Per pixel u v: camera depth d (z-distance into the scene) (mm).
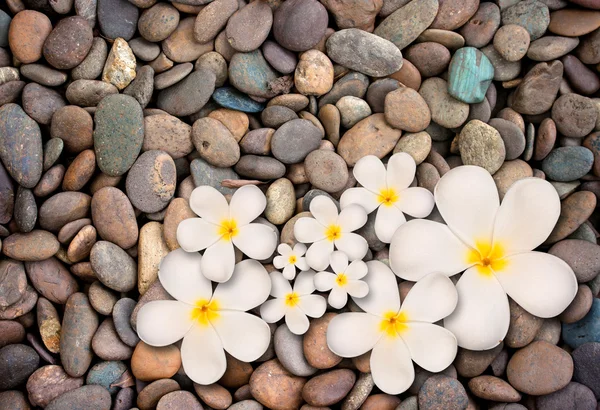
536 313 495
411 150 529
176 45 533
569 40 527
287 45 529
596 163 523
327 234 515
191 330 506
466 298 500
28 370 502
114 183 524
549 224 504
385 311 503
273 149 526
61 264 518
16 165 508
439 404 484
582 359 498
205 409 501
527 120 540
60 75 526
